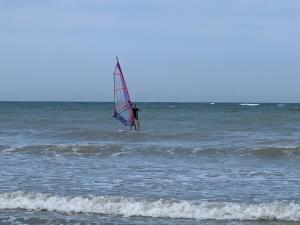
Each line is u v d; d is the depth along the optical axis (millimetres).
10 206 17078
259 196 19109
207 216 15766
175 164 28719
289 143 40281
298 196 19125
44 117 90438
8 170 26047
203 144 40219
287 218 15438
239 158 31453
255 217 15586
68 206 16922
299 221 15188
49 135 49219
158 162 29688
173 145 39031
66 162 29734
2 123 70688
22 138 46938
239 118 84000
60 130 54875
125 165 28297
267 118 83062
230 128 59312
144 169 26578
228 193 19703
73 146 35969
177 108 164500
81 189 20484
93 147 35938
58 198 17641
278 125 65312
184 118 85062
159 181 22531
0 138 47031
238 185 21516
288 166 27812
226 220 15398
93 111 127562
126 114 51188
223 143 41000
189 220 15453
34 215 16125
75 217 15906
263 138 45281
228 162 29609
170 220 15477
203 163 29156
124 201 17250
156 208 16484
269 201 18156
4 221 15477
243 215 15727
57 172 25344
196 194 19484
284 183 22031
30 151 35125
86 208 16734
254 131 54469
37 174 24594
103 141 44438
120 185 21469
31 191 19953
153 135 47438
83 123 70812
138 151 34656
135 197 18625
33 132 52500
